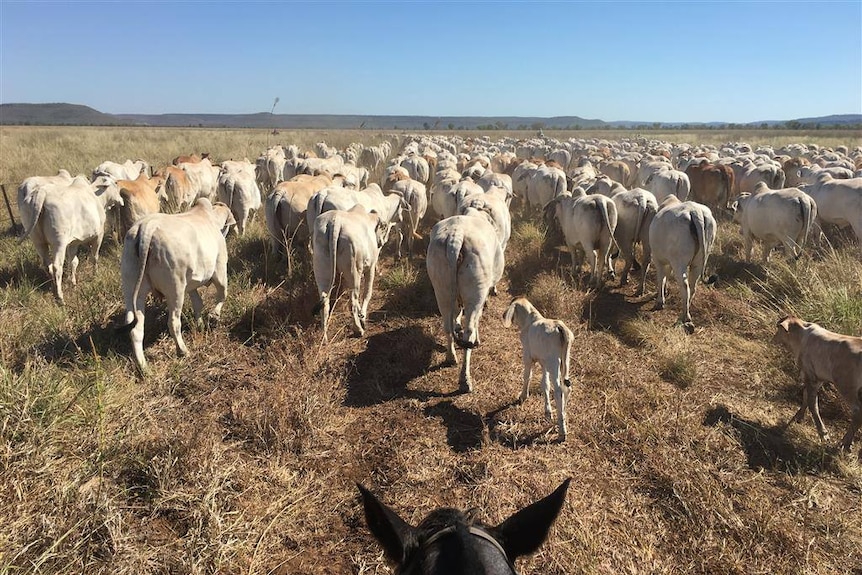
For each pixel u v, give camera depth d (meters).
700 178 15.84
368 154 28.44
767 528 4.26
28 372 5.33
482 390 6.35
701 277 9.97
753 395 6.30
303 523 4.36
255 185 13.23
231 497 4.48
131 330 6.19
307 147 40.25
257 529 4.21
